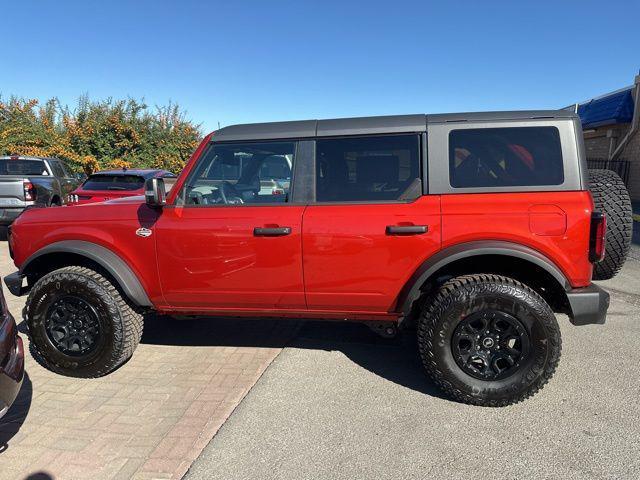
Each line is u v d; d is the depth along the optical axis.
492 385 3.06
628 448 2.66
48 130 18.89
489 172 3.15
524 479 2.43
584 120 17.52
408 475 2.47
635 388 3.35
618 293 5.65
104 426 2.99
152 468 2.57
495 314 3.02
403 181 3.25
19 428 2.98
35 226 3.75
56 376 3.70
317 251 3.26
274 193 3.46
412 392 3.36
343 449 2.70
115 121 18.66
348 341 4.34
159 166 19.70
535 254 2.99
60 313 3.64
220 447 2.74
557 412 3.05
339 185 3.34
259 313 3.58
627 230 3.59
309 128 3.42
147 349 4.22
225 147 3.53
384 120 3.34
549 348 2.98
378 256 3.19
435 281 3.36
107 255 3.55
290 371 3.72
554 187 3.06
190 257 3.44
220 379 3.61
